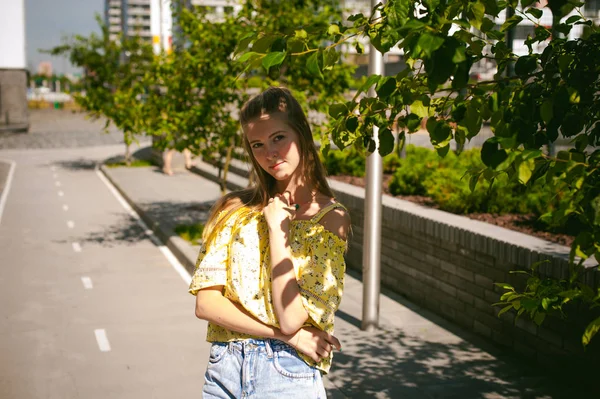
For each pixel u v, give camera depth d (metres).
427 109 2.63
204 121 10.95
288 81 10.90
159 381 5.88
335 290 2.36
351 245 10.16
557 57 2.64
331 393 5.38
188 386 5.77
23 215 15.85
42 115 76.00
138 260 11.12
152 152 28.05
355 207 9.97
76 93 23.34
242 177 19.36
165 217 14.62
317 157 2.54
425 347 6.55
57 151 35.06
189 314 7.98
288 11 10.86
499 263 6.44
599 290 2.73
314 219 2.41
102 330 7.33
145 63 25.03
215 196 18.25
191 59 10.67
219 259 2.46
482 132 12.54
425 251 7.92
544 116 2.36
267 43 2.60
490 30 2.73
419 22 1.93
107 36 25.75
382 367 5.98
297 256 2.37
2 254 11.46
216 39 10.51
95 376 5.99
